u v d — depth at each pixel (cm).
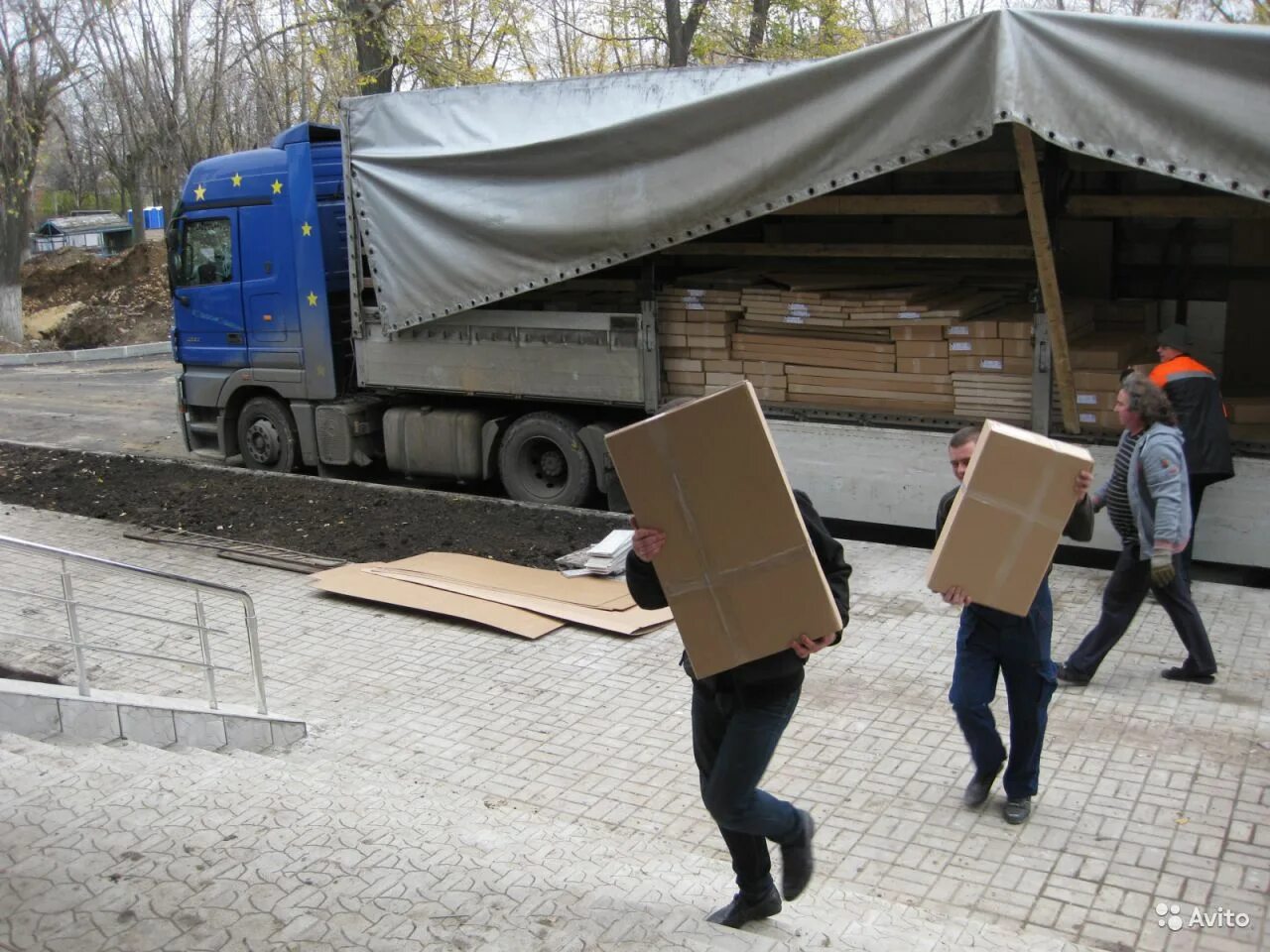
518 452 1080
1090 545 827
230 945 336
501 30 2152
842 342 912
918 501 876
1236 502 766
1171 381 723
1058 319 801
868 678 646
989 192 966
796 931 380
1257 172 664
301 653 719
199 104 2766
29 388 2078
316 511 1043
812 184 798
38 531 1018
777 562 338
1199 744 551
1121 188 931
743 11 2116
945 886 441
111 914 355
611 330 986
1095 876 444
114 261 3173
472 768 559
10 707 554
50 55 2647
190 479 1182
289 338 1204
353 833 425
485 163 948
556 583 816
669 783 538
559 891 388
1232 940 400
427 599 788
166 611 797
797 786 525
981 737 488
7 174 2620
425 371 1091
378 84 2044
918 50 732
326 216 1168
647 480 336
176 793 460
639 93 916
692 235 867
